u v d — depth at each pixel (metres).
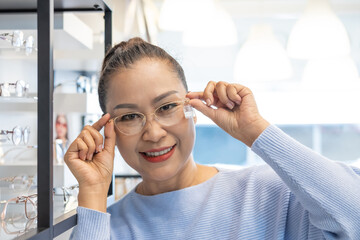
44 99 0.99
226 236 1.28
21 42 1.36
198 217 1.30
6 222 1.10
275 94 6.96
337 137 7.64
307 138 7.71
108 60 1.33
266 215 1.27
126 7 3.64
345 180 1.09
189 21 2.99
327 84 4.70
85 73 3.42
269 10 6.15
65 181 1.89
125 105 1.22
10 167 1.69
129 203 1.40
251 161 7.80
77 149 1.28
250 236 1.25
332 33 3.45
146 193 1.40
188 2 2.97
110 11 1.48
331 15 3.50
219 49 6.87
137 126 1.23
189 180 1.37
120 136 1.27
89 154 1.28
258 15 6.30
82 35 2.00
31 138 2.34
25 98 1.27
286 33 6.53
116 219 1.39
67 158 1.28
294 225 1.26
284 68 3.89
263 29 3.96
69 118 3.17
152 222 1.32
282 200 1.27
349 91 6.83
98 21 2.72
